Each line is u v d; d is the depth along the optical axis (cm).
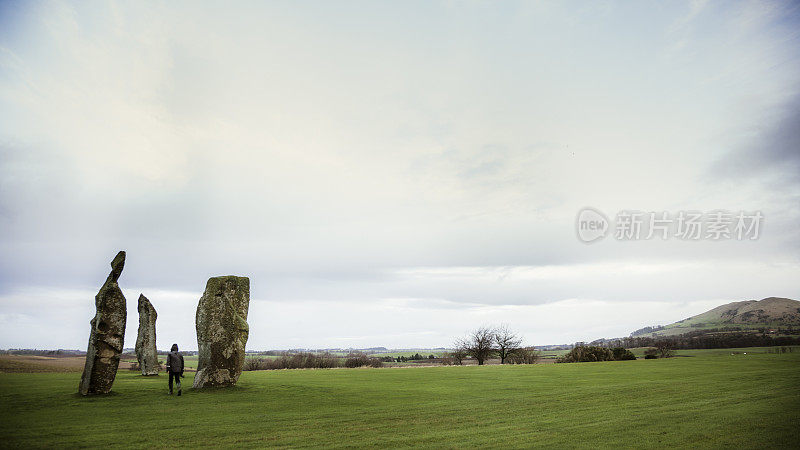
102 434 1686
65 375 3831
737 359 5597
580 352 7569
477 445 1538
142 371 4044
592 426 1791
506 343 9906
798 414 1861
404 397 2736
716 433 1595
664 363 5319
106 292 2650
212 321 2984
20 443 1529
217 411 2211
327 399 2631
